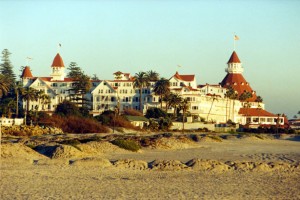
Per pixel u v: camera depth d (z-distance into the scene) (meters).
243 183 42.78
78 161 51.25
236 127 183.50
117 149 71.31
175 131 155.88
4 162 49.81
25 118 138.00
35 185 37.94
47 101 185.88
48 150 60.34
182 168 50.69
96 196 34.41
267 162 59.88
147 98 193.75
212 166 52.03
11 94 193.00
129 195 35.22
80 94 192.25
